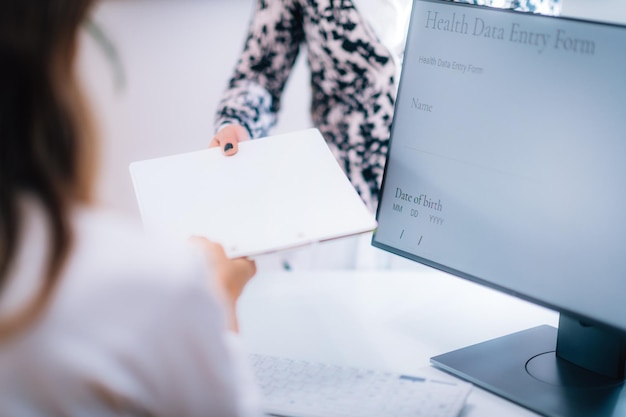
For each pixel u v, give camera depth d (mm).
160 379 530
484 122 997
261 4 1634
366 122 1632
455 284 1326
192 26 3354
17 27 472
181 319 523
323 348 1053
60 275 488
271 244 950
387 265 1917
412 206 1101
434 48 1044
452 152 1039
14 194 484
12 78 471
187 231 992
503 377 958
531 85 941
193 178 1088
